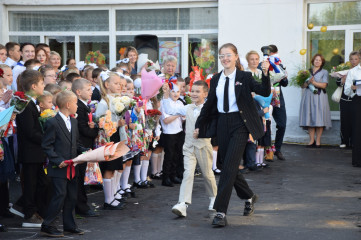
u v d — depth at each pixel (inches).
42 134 237.3
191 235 223.6
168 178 335.6
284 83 415.8
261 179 354.6
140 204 284.4
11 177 246.7
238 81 238.8
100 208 274.8
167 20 559.8
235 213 261.4
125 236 222.8
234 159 235.1
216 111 248.1
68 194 224.5
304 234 223.8
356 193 309.1
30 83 237.5
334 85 524.7
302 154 462.0
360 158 402.3
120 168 267.9
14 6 573.6
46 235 221.6
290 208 271.6
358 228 233.0
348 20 518.6
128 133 281.9
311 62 504.4
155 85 291.7
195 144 259.9
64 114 224.4
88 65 382.6
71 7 569.6
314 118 495.5
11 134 243.9
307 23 527.8
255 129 236.7
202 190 321.1
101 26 569.6
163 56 564.1
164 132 333.4
